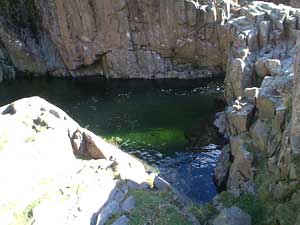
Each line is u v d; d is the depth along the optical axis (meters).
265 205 18.05
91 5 40.88
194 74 41.00
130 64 41.88
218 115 30.72
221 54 39.66
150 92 38.19
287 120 19.62
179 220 17.03
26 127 20.30
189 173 24.80
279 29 30.98
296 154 17.17
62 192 17.81
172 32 39.97
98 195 18.05
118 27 40.84
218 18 38.53
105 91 39.09
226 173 23.38
